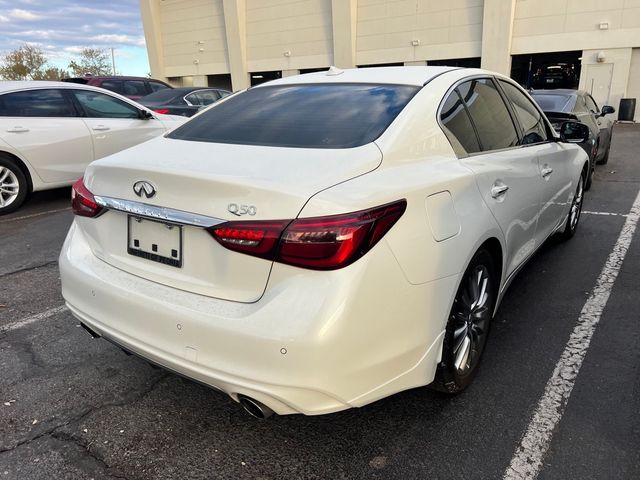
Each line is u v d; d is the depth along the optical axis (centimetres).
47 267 459
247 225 188
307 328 179
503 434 235
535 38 2002
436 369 228
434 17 2178
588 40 1911
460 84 289
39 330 341
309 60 2548
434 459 221
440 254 214
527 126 358
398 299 197
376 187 199
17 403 264
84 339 329
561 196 409
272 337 182
